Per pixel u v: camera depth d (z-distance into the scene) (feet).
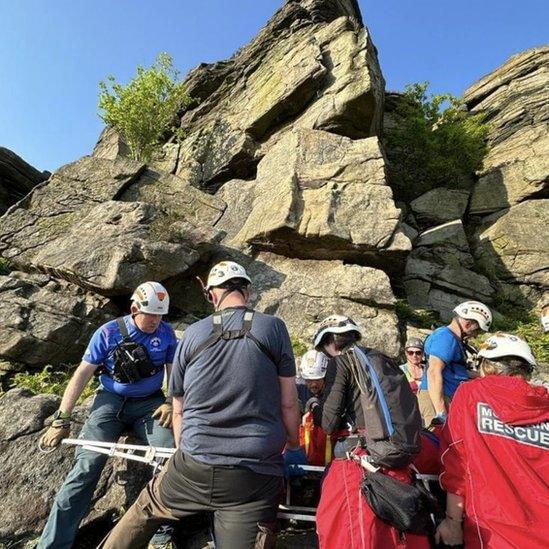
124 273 27.37
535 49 68.44
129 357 13.55
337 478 9.43
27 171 55.01
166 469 9.85
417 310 33.40
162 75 59.11
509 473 8.74
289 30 58.85
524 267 44.29
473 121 63.41
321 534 9.04
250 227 35.01
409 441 9.17
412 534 8.81
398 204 52.70
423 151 57.93
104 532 13.37
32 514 13.25
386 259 32.63
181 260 29.84
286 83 50.85
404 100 64.95
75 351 25.62
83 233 30.89
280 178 37.04
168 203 37.01
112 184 36.37
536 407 8.97
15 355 23.73
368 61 48.47
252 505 8.99
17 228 33.17
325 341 11.05
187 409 9.53
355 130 47.09
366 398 9.63
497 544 8.38
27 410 15.75
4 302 25.48
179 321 29.22
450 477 9.45
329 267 32.32
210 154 54.80
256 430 9.12
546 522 8.27
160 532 12.14
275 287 31.35
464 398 9.64
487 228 49.83
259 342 9.55
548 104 61.82
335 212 32.78
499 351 9.78
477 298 41.37
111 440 13.51
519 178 51.52
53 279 28.91
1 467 14.12
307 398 14.39
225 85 61.11
